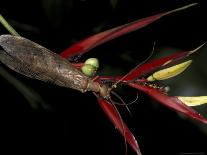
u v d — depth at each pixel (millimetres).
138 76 370
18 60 364
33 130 622
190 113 360
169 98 365
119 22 584
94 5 576
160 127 605
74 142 625
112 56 576
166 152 614
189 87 559
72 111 610
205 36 592
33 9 580
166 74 363
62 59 371
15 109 616
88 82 371
